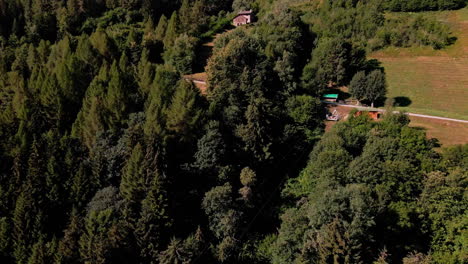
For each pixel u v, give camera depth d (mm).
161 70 77938
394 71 101250
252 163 65938
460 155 58875
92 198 55906
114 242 48750
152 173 54375
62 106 69688
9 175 57688
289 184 65938
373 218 47500
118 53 93375
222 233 55781
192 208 58844
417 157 59906
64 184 56812
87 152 63094
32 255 48219
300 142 74750
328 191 49906
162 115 64688
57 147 60312
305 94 88438
